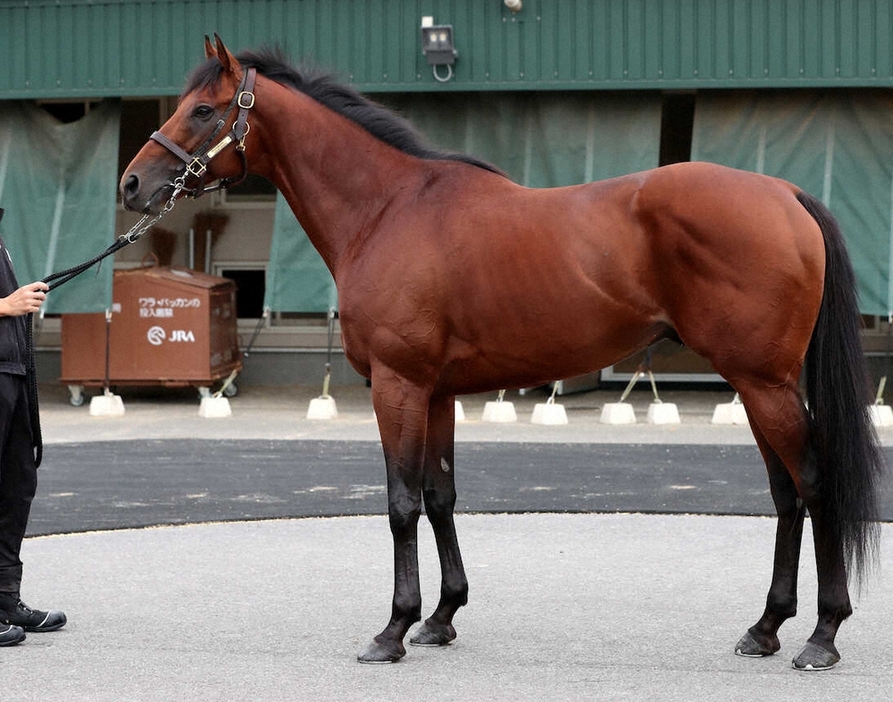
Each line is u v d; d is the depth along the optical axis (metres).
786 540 6.25
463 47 17.34
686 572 8.26
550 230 6.05
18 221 18.36
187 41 17.78
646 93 17.44
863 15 16.47
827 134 17.11
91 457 13.76
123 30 17.86
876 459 5.95
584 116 17.59
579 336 6.05
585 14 17.08
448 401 6.71
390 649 6.29
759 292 5.75
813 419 5.94
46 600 7.63
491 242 6.14
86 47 17.92
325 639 6.75
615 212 5.98
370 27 17.50
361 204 6.60
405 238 6.33
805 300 5.79
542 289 6.04
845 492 5.82
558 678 5.98
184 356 19.19
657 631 6.83
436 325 6.25
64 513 10.49
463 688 5.84
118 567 8.53
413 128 6.75
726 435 15.65
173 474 12.57
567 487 11.69
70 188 18.33
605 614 7.21
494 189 6.32
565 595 7.69
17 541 6.94
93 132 18.33
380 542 9.34
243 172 6.77
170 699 5.70
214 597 7.70
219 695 5.76
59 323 22.06
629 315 5.98
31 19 17.98
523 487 11.70
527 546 9.14
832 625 6.02
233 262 21.91
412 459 6.34
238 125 6.63
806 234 5.80
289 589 7.90
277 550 9.05
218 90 6.65
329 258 6.76
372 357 6.40
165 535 9.62
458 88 17.34
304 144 6.70
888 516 9.91
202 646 6.61
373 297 6.34
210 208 21.91
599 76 17.11
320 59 17.59
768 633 6.29
